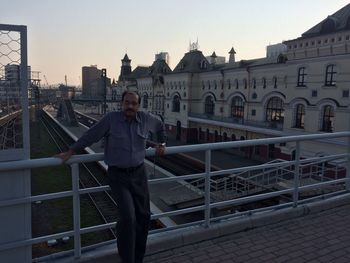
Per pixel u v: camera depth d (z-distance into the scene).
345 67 22.84
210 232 4.09
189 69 45.41
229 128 38.16
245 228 4.35
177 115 48.12
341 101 23.28
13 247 3.03
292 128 27.67
